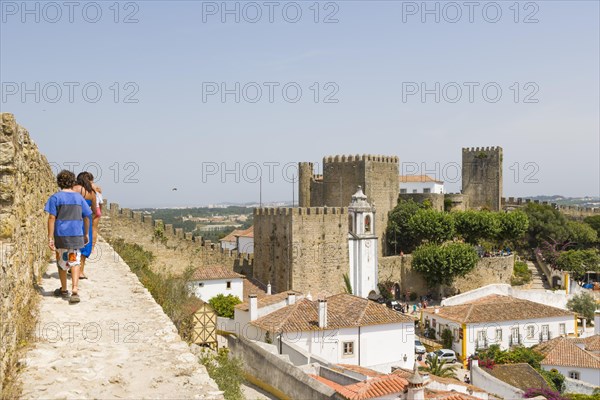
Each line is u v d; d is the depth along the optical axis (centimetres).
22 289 1491
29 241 1736
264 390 3884
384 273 10200
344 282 9388
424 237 11025
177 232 7900
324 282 9194
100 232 5272
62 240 1811
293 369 3584
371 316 5384
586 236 12081
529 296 9406
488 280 10756
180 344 1438
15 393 1080
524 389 5209
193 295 5431
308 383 3409
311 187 12088
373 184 11288
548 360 6181
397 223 11362
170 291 4025
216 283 7650
